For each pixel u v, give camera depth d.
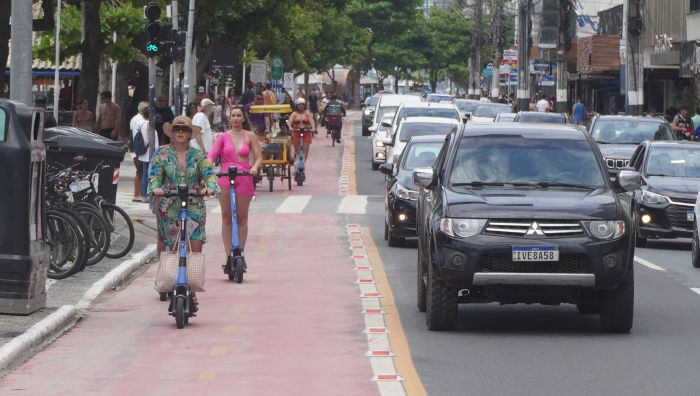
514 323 29.62
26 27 37.94
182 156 29.95
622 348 26.14
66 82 122.38
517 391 21.75
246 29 109.75
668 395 21.50
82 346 26.19
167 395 21.48
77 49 103.00
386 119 96.56
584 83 166.88
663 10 121.56
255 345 26.23
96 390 21.92
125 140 105.88
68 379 22.86
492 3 194.38
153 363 24.34
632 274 27.64
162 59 106.06
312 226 53.47
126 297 33.44
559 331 28.41
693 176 51.28
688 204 49.16
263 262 41.31
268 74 172.25
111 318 29.91
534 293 27.64
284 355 25.12
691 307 32.41
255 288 35.06
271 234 50.22
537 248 27.08
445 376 23.03
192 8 93.38
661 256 46.41
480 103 118.88
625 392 21.72
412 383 22.36
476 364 24.27
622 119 68.00
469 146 30.20
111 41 96.06
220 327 28.58
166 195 29.11
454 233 27.44
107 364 24.28
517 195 28.16
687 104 108.81
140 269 39.50
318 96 182.75
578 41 145.00
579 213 27.38
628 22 94.75
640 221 49.84
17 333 26.72
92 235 37.97
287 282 36.34
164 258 28.91
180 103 89.12
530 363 24.38
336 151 118.56
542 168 29.64
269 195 70.00
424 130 71.62
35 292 29.59
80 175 39.44
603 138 67.06
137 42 100.38
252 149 36.88
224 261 41.56
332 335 27.48
